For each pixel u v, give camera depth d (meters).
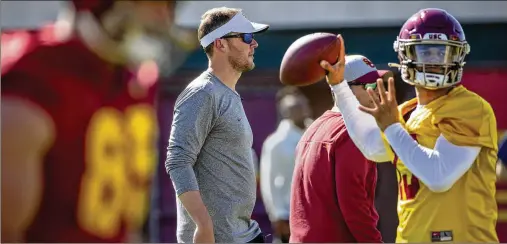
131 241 10.23
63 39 9.24
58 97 9.12
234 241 13.05
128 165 10.11
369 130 11.46
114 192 9.86
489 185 10.94
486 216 10.87
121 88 9.82
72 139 9.23
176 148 12.68
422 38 11.01
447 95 11.10
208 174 13.02
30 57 9.06
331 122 13.08
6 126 8.86
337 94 11.83
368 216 12.58
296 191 13.31
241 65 13.32
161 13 9.41
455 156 10.59
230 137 13.04
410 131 11.19
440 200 10.83
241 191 13.13
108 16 9.32
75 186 9.28
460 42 11.04
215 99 12.91
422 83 11.07
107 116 9.63
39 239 9.10
